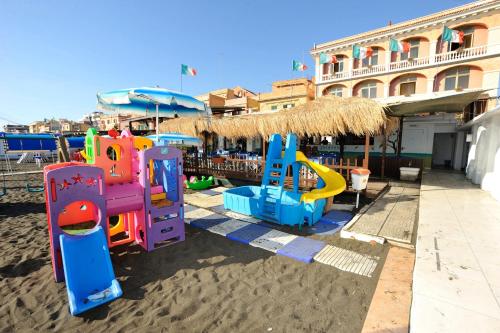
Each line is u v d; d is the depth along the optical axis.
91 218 4.87
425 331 2.46
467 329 2.46
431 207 6.93
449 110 13.20
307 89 28.25
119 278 3.80
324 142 19.48
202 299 3.29
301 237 5.24
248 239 5.13
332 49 25.70
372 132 8.53
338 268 3.99
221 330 2.74
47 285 3.63
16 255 4.62
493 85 18.11
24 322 2.88
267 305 3.15
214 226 5.91
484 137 10.10
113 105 7.65
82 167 3.79
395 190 9.78
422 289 3.11
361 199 8.39
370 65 23.78
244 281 3.71
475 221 5.71
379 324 2.69
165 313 3.03
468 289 3.10
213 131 12.16
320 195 6.06
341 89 25.77
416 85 21.52
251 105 32.19
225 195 7.32
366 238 5.00
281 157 6.80
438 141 19.67
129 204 4.48
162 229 5.23
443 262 3.77
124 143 5.02
